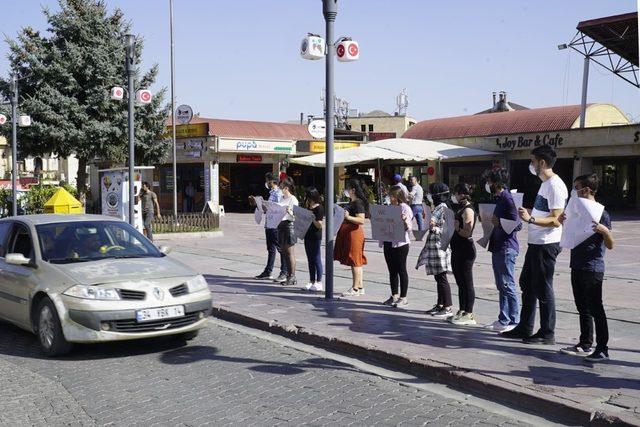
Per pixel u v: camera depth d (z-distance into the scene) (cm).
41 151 3089
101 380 628
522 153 3488
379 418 521
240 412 535
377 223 933
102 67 2972
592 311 639
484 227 778
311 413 533
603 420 489
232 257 1549
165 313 707
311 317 871
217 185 3462
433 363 636
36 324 736
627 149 3033
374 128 6562
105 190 1811
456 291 1066
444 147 2911
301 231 1073
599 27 2955
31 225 809
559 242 669
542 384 568
